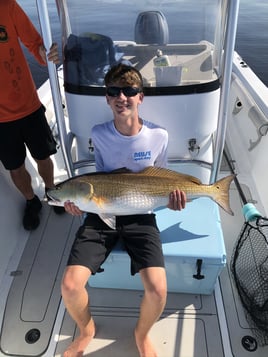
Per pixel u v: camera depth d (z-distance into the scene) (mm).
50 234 2537
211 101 1964
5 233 2332
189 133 2084
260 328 1814
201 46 1874
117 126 1777
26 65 2268
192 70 1923
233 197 2783
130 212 1723
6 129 2248
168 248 1813
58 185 1692
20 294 2127
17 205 2568
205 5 1754
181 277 1942
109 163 1919
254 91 3045
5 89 2160
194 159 2221
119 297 2088
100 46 1901
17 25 2090
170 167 2262
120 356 1793
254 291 1920
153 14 1804
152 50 1903
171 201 1685
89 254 1671
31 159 2988
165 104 1968
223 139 1966
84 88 1947
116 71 1654
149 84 1949
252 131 2994
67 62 1934
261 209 2635
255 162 2875
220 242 1850
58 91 1879
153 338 1857
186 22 1812
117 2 1768
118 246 1836
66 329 1924
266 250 2154
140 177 1695
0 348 1849
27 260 2350
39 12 1631
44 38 1704
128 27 1851
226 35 1615
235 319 1933
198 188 1708
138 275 1974
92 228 1780
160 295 1562
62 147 2062
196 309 1993
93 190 1651
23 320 1978
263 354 1771
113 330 1908
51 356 1807
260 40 8141
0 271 2209
